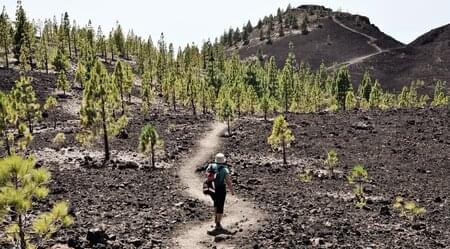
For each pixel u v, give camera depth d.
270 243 14.87
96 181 29.47
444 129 61.88
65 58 114.75
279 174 39.34
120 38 180.62
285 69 128.38
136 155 47.03
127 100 104.56
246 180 34.28
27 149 44.56
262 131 66.88
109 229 16.23
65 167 35.59
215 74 130.50
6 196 9.83
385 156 49.88
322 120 73.12
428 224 21.81
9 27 129.38
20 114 45.59
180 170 39.19
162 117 81.38
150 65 150.25
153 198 24.08
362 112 80.81
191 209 20.88
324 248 14.71
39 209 19.03
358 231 17.75
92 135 43.19
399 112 76.81
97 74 42.41
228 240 15.24
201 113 97.88
